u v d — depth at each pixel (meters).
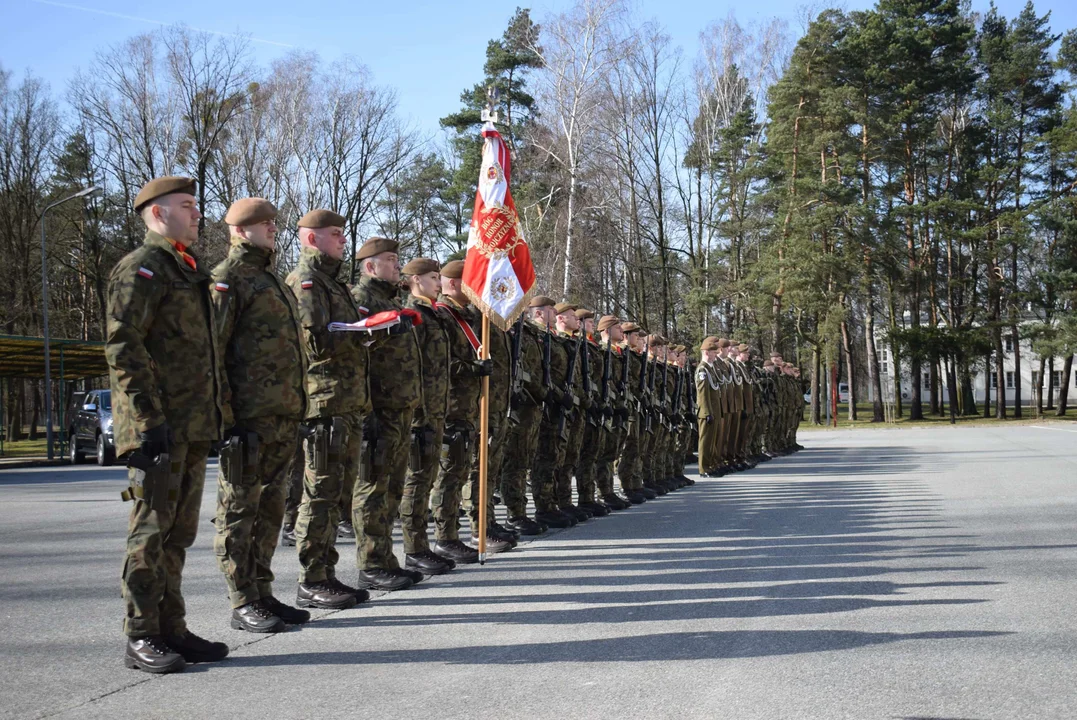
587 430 10.49
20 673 4.61
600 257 41.38
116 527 10.02
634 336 12.19
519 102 43.56
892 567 7.11
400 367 6.65
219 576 7.23
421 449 7.12
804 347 45.38
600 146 38.75
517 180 40.59
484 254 7.76
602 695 4.21
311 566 6.05
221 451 5.16
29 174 38.94
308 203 38.06
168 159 36.34
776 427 20.70
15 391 39.62
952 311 49.69
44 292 26.02
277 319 5.39
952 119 49.84
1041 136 46.75
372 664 4.74
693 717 3.92
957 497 11.66
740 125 43.47
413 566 7.16
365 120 38.28
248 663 4.77
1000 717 3.89
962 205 44.09
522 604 6.05
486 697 4.20
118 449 4.49
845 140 38.75
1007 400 78.06
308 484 6.04
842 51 39.75
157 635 4.68
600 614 5.74
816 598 6.09
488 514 8.34
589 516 10.37
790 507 10.94
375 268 6.88
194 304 4.78
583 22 35.22
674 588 6.46
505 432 8.45
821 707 4.02
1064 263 45.88
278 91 37.41
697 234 47.28
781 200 40.03
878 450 22.88
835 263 37.62
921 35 43.12
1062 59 46.97
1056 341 45.47
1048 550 7.77
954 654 4.79
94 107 35.75
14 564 7.70
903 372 60.00
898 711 3.96
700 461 15.40
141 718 3.96
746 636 5.18
